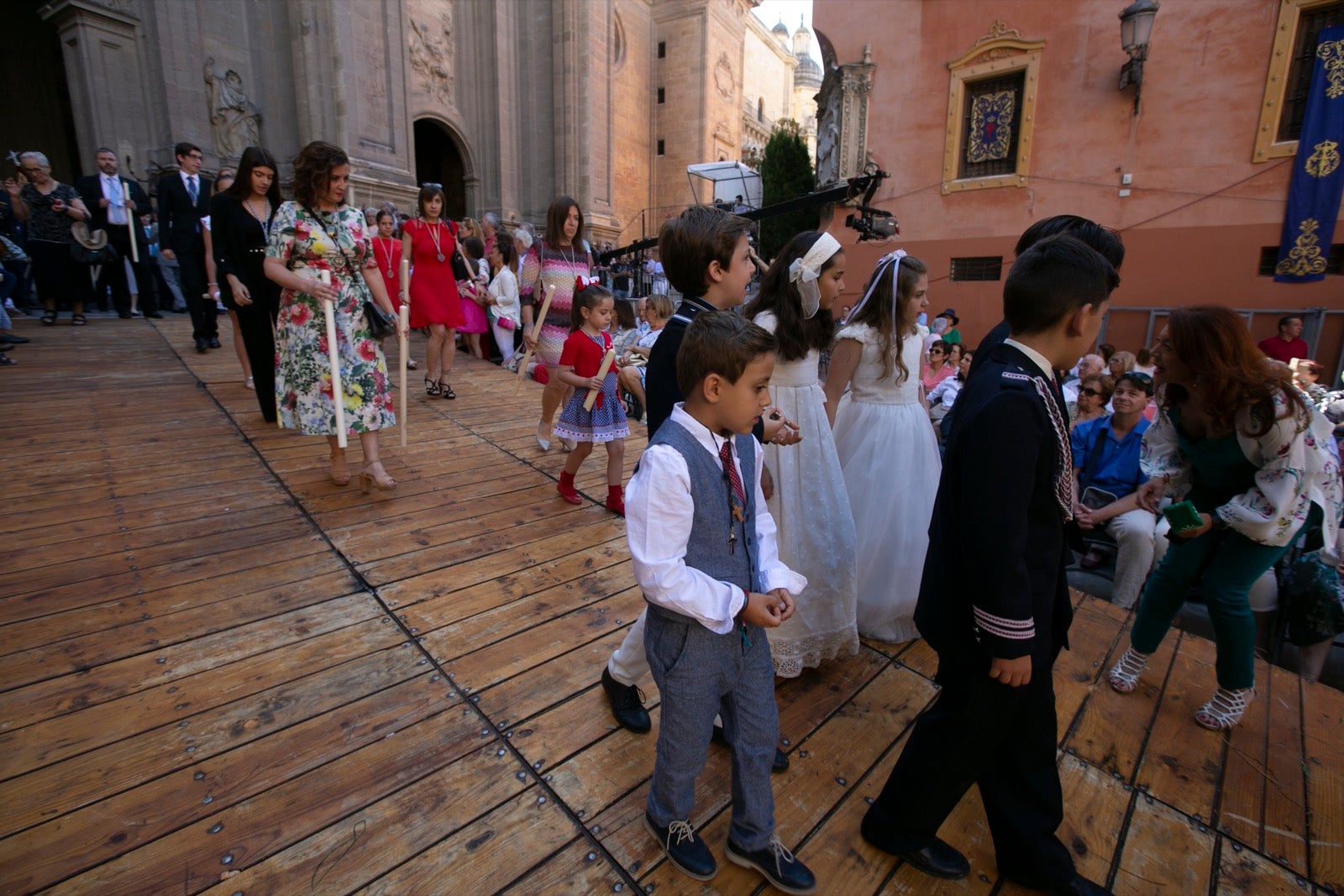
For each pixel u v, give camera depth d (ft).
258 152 13.75
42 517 10.36
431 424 17.17
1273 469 6.64
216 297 20.98
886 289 8.06
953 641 4.91
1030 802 5.27
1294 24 28.07
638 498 4.49
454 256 25.09
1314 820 6.23
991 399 4.59
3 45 54.90
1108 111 32.32
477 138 66.44
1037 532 4.84
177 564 9.33
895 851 5.46
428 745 6.41
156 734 6.29
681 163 97.04
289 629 8.07
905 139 37.76
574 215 15.11
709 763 6.44
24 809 5.42
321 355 11.24
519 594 9.20
